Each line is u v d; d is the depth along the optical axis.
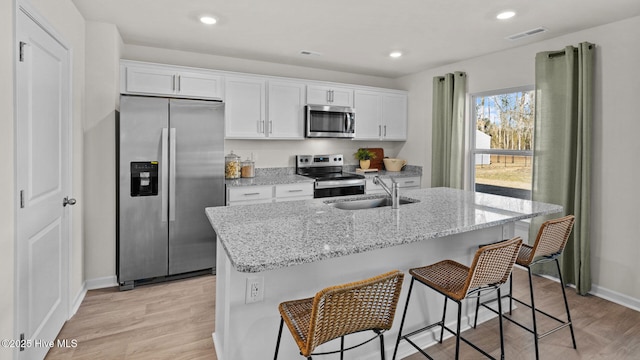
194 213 3.23
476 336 2.30
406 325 2.12
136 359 2.02
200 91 3.62
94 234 2.97
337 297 1.19
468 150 4.24
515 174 3.76
